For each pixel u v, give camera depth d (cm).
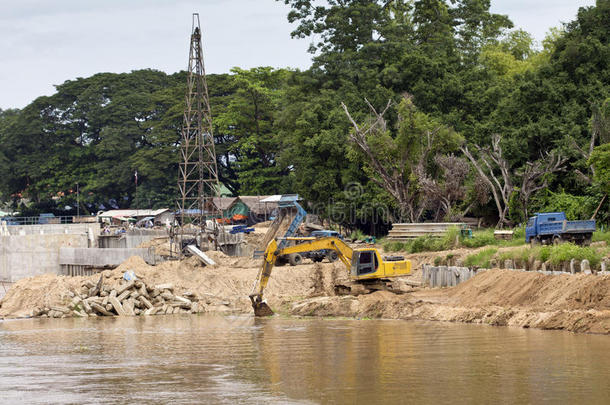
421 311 5947
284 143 16425
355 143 11544
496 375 3359
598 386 3059
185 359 4244
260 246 12069
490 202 11812
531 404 2817
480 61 18262
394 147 11138
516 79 14338
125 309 7644
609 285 4828
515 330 4812
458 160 10762
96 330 6125
